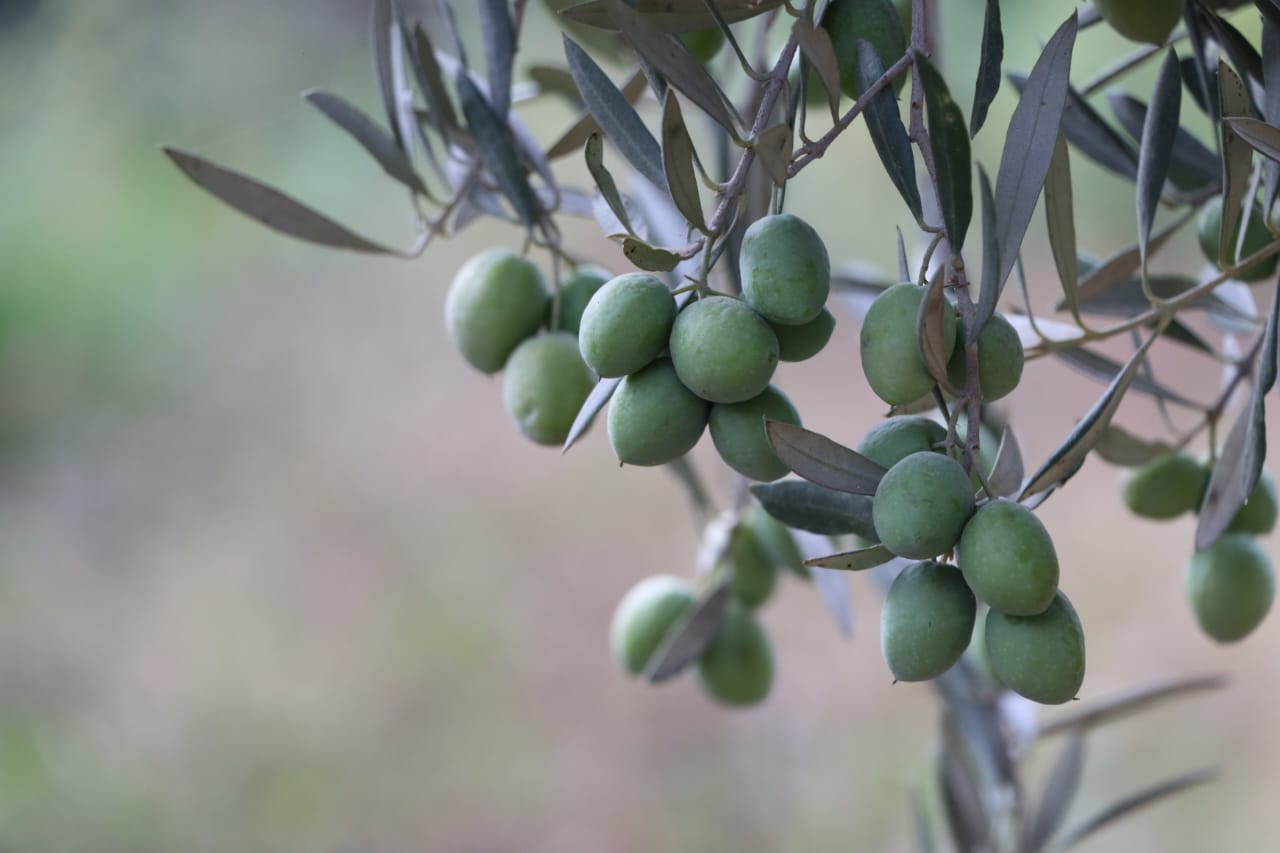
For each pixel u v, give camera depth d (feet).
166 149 4.38
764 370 3.29
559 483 20.16
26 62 16.24
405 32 4.52
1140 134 4.62
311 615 18.43
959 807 5.95
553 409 4.53
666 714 16.46
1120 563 16.67
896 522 3.07
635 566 18.65
